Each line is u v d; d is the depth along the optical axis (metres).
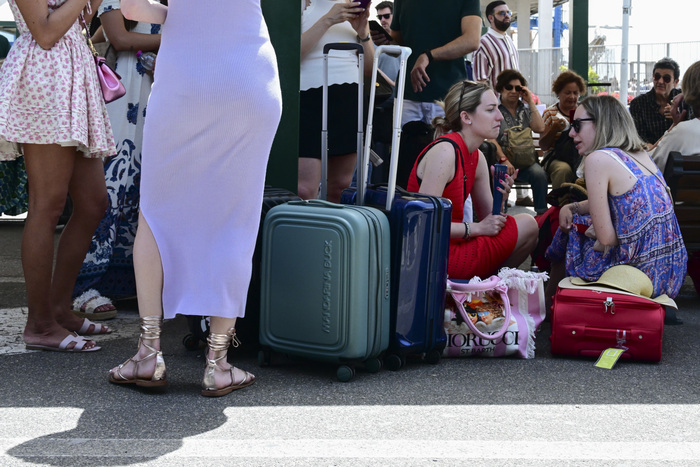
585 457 2.51
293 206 3.40
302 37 4.61
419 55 5.33
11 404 2.95
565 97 7.06
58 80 3.46
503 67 7.81
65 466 2.38
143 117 4.56
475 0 5.31
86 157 3.79
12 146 3.79
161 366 3.07
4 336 3.96
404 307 3.46
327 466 2.41
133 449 2.53
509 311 3.73
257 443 2.59
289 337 3.39
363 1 4.59
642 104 7.75
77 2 3.45
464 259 4.09
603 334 3.66
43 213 3.59
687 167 4.80
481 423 2.82
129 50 4.49
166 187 3.00
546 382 3.36
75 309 4.37
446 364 3.64
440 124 4.29
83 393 3.09
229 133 2.94
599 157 3.94
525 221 4.22
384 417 2.87
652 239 3.94
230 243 3.01
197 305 3.00
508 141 7.30
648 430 2.77
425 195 3.58
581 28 6.11
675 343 4.09
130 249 4.60
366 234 3.23
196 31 2.94
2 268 6.15
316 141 4.74
